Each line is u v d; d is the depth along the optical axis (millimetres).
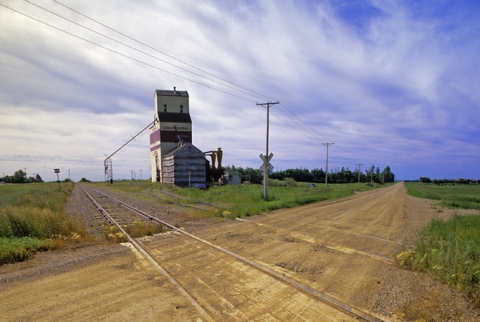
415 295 4793
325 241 8828
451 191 62094
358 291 4945
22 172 138375
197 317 3973
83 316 3971
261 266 6191
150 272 5797
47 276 5555
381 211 17859
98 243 8531
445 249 6371
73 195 33438
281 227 11180
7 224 8852
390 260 6871
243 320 3930
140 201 22703
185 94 59125
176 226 11078
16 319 3881
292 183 63531
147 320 3879
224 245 8094
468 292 4875
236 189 37188
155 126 58750
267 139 23906
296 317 4031
